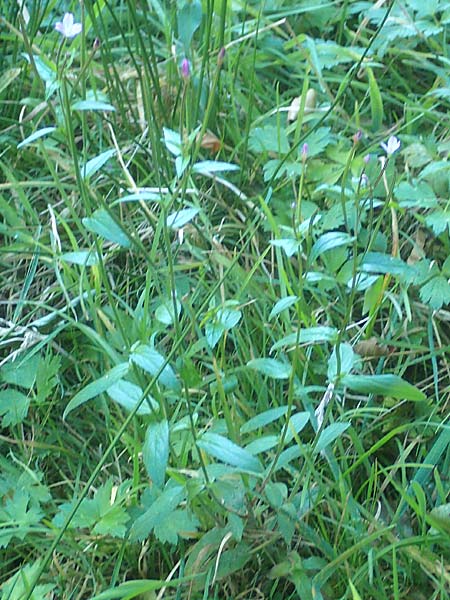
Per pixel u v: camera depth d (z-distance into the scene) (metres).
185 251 1.58
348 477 1.27
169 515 1.15
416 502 1.25
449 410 1.38
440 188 1.59
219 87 1.72
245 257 1.58
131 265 1.58
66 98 1.22
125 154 1.70
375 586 1.17
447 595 1.16
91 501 1.20
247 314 1.46
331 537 1.23
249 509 1.16
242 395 1.36
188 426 1.12
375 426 1.33
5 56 1.86
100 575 1.20
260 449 1.12
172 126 1.69
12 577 1.16
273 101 1.83
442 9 1.83
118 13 1.93
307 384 1.39
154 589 1.15
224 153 1.70
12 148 1.69
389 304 1.49
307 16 1.97
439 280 1.46
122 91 1.74
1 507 1.22
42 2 1.92
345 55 1.83
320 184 1.61
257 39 1.85
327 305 1.46
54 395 1.40
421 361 1.45
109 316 1.44
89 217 1.22
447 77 1.79
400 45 1.89
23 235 1.47
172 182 1.54
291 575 1.15
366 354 1.42
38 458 1.35
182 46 1.81
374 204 1.41
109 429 1.32
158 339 1.46
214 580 1.13
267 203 1.57
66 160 1.67
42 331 1.48
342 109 1.75
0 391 1.37
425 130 1.78
